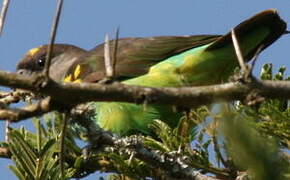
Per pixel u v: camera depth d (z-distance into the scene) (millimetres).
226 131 2455
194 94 4332
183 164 7492
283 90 4312
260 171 2396
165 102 4383
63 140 5379
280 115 6926
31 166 7398
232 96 4332
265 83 4324
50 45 4250
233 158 2475
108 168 8398
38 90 4270
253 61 4324
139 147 7422
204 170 7996
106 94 4340
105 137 7297
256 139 2428
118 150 7598
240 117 2512
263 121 7031
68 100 4371
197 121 7441
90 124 6828
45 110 4410
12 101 7090
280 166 2482
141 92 4348
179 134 8344
